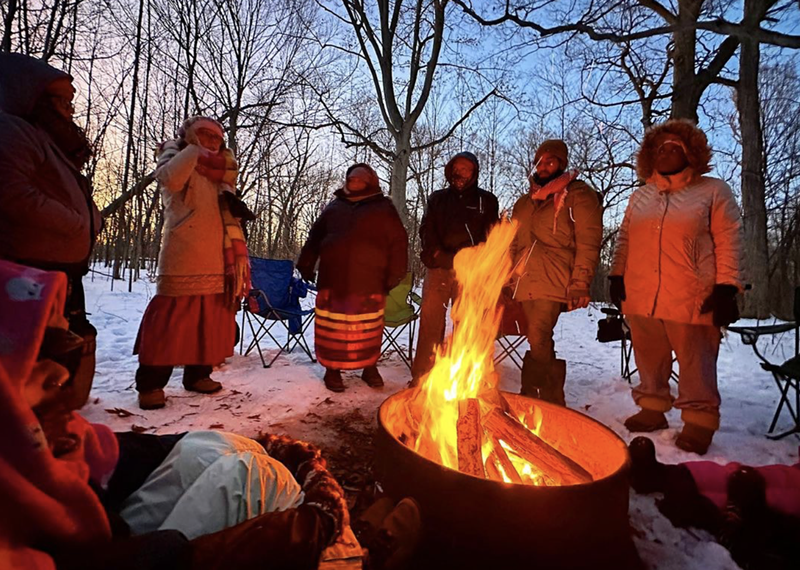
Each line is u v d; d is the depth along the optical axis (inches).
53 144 92.7
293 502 53.6
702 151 113.8
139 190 298.4
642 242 117.3
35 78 89.3
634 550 68.1
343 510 52.7
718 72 376.5
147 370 122.8
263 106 467.8
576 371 184.1
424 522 63.9
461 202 152.5
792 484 76.7
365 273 146.9
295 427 116.8
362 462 100.0
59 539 35.0
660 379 122.3
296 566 44.5
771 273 536.4
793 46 238.7
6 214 85.1
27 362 32.2
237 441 57.5
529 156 742.5
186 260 123.4
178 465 51.7
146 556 38.0
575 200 130.1
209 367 138.8
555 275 131.4
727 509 75.9
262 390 143.1
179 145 129.8
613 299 127.7
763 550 71.9
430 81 451.2
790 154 549.6
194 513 47.8
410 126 462.0
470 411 80.1
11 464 31.6
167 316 122.8
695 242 109.4
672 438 116.1
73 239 94.0
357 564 50.6
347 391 146.7
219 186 131.1
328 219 153.6
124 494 51.8
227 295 130.9
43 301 33.4
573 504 59.7
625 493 66.6
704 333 111.8
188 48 424.8
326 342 146.7
